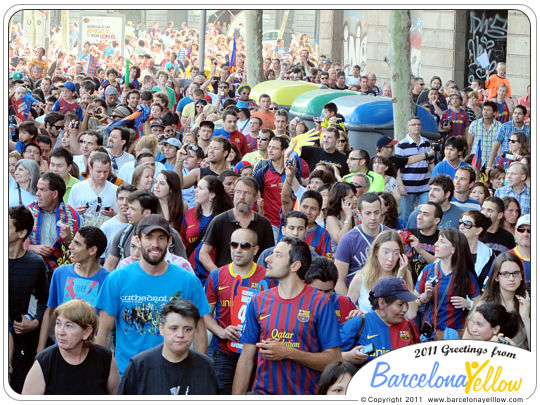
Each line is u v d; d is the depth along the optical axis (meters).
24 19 55.38
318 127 17.59
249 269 8.57
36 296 8.57
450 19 35.12
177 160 12.89
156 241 7.56
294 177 12.55
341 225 10.83
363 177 11.97
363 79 30.69
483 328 7.60
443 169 14.64
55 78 29.03
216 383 6.75
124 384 6.65
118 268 7.77
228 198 10.78
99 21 55.38
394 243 8.59
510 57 32.19
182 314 6.56
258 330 7.36
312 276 7.80
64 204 9.92
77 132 15.36
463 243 8.99
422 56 36.72
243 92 23.81
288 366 7.18
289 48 54.06
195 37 56.19
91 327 6.83
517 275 8.45
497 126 17.80
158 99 20.22
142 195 9.20
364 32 44.19
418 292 9.19
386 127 19.52
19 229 8.29
